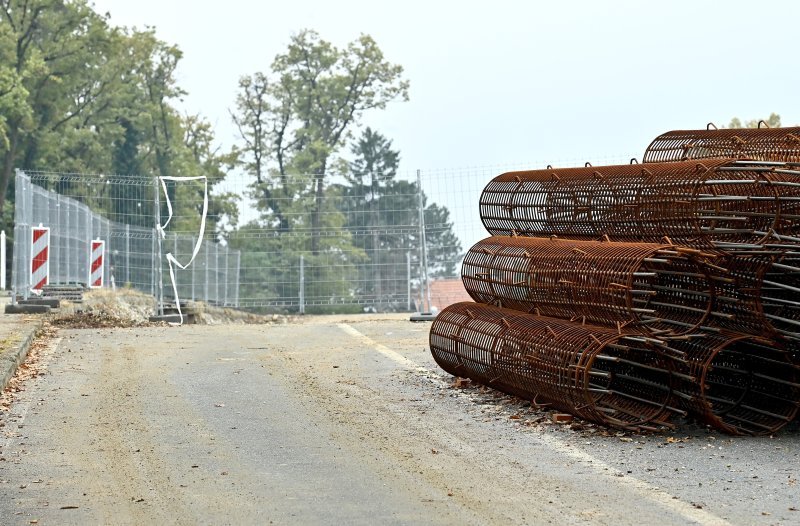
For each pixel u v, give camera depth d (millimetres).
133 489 8742
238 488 8773
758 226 10875
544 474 9211
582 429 11164
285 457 9945
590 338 11219
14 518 7855
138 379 14766
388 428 11336
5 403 12711
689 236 11102
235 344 19266
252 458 9914
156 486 8852
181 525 7684
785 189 10742
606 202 12508
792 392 11492
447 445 10453
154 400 13070
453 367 14234
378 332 21641
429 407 12609
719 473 9234
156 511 8070
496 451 10164
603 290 11305
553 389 11508
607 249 11828
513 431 11148
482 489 8672
